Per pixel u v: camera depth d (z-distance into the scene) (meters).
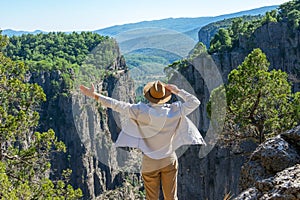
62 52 104.00
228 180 22.17
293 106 18.92
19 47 118.06
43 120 91.06
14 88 17.66
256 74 18.94
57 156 82.94
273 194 4.42
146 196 4.53
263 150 7.01
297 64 66.12
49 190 16.64
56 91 91.81
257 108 18.95
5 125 16.97
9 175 17.05
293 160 6.72
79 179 82.38
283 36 68.31
